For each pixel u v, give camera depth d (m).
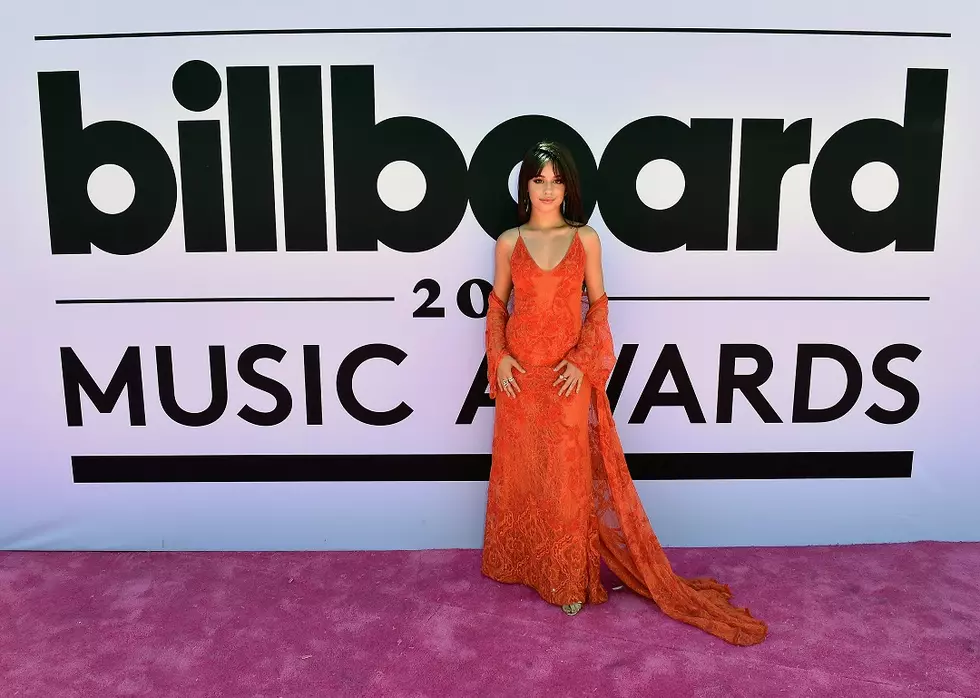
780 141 2.88
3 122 2.89
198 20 2.83
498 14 2.80
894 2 2.80
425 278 2.98
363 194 2.93
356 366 3.04
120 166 2.92
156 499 3.15
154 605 2.72
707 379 3.03
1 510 3.16
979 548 3.10
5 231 2.96
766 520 3.14
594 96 2.85
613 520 2.77
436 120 2.88
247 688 2.25
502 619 2.60
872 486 3.12
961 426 3.08
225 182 2.92
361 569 2.98
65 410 3.08
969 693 2.20
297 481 3.12
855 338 3.01
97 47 2.85
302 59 2.84
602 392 2.62
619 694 2.20
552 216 2.60
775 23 2.81
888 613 2.61
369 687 2.24
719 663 2.34
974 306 2.99
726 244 2.95
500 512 2.79
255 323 3.01
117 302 3.00
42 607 2.71
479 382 3.04
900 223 2.94
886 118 2.87
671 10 2.80
